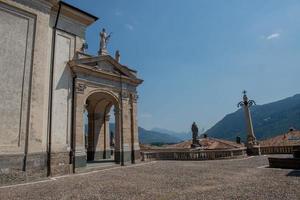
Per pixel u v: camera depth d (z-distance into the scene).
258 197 9.15
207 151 26.27
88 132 27.83
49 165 16.83
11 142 15.00
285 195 9.29
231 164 20.78
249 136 31.05
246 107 32.03
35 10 17.36
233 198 9.09
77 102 19.59
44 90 17.34
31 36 16.94
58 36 19.41
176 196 9.69
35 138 16.16
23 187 13.00
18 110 15.59
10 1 16.14
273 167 17.92
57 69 18.84
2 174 14.22
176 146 38.31
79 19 21.17
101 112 28.53
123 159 22.47
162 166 20.48
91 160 26.20
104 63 22.66
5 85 15.25
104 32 24.06
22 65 16.20
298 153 18.03
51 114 17.70
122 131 23.14
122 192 10.74
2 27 15.66
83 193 10.74
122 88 23.98
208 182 12.57
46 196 10.39
